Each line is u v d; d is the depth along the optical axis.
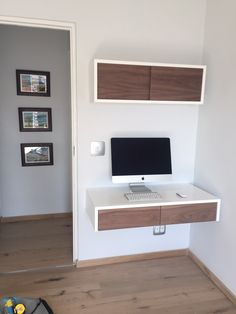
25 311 1.91
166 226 2.70
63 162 3.61
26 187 3.53
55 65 3.37
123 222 2.06
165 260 2.69
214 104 2.34
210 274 2.41
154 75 2.16
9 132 3.35
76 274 2.43
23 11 2.09
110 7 2.23
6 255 2.73
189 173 2.68
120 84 2.11
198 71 2.24
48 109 3.42
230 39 2.12
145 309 2.03
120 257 2.63
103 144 2.41
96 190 2.39
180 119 2.57
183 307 2.06
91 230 2.51
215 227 2.35
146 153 2.39
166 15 2.36
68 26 2.18
